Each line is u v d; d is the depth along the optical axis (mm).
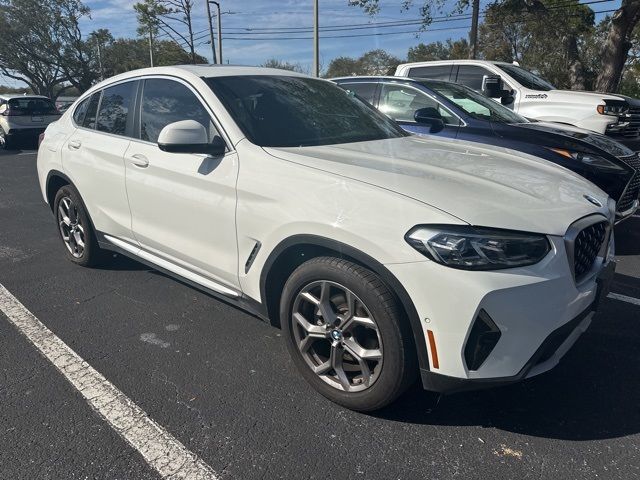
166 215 3432
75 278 4500
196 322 3670
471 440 2459
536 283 2211
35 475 2234
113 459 2330
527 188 2680
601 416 2637
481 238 2199
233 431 2518
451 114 5828
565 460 2324
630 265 4883
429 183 2508
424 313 2242
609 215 2844
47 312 3826
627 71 37094
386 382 2432
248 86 3467
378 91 6570
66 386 2883
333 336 2621
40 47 44594
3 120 14734
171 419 2605
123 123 3916
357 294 2428
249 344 3357
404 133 3914
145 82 3803
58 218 4801
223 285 3227
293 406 2709
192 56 36219
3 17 42625
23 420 2590
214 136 3148
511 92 8141
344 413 2652
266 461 2322
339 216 2443
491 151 3516
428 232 2227
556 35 20953
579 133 5629
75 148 4305
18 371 3031
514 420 2604
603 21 31594
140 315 3777
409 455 2359
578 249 2492
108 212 4043
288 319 2789
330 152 2947
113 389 2855
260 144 3004
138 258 3941
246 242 2900
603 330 3553
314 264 2574
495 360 2230
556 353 2480
